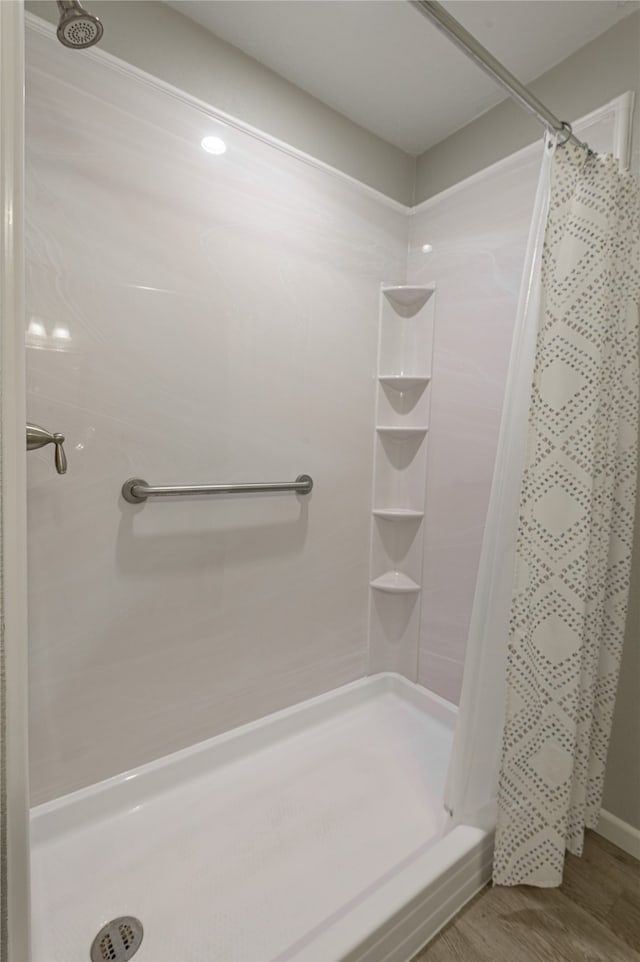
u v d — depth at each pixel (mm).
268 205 1352
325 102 1463
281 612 1499
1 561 418
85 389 1090
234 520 1366
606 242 944
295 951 871
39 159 998
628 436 1086
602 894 1052
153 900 972
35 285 1012
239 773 1360
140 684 1234
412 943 915
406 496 1743
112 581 1169
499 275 1441
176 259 1196
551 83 1309
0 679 426
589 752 1125
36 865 1040
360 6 1143
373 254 1618
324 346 1518
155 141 1143
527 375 984
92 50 1041
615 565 1110
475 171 1520
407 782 1345
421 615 1722
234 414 1334
